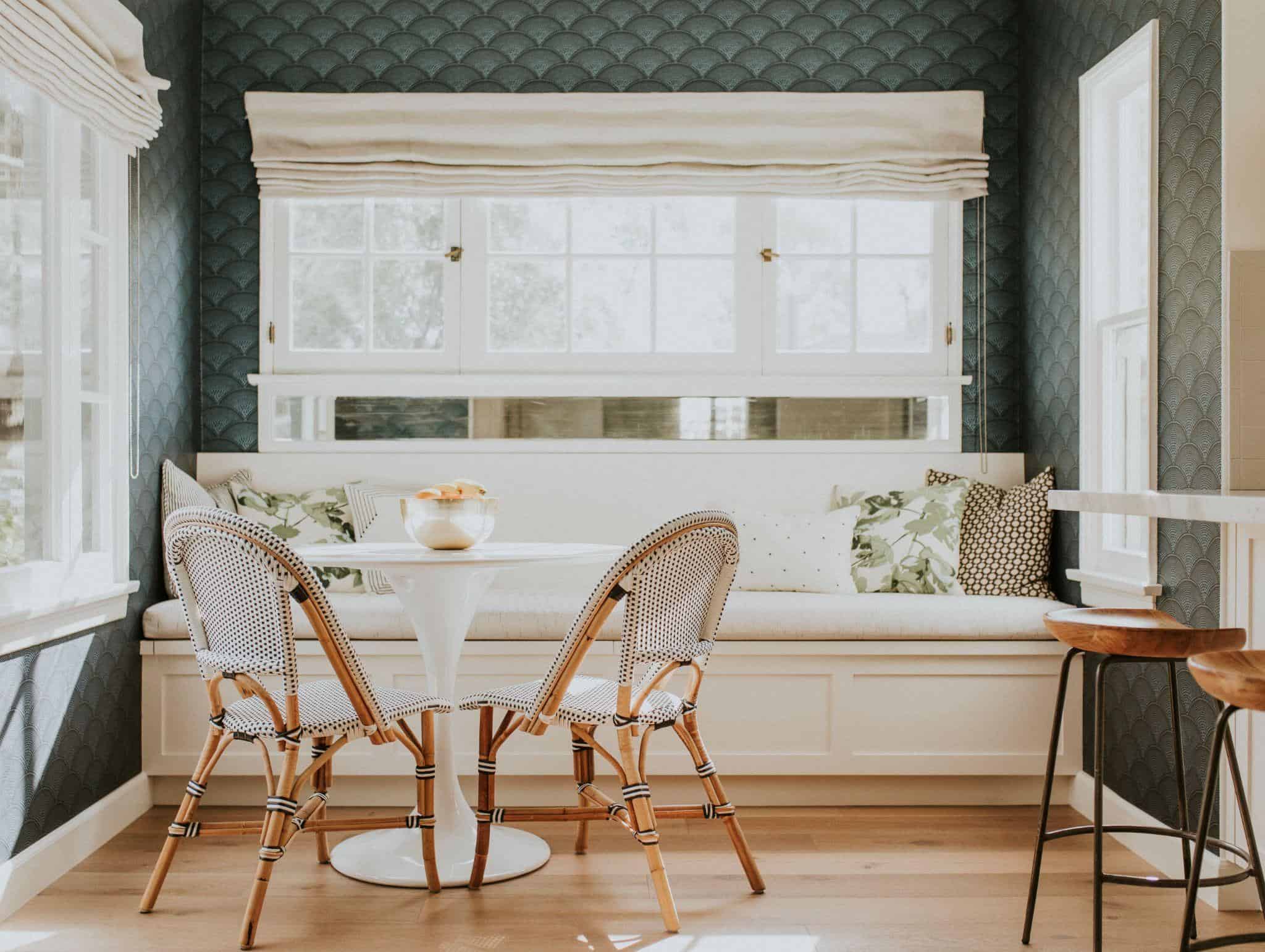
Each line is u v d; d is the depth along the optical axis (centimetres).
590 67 434
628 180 426
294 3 432
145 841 323
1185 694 293
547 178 425
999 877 293
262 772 354
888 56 435
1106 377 363
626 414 433
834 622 355
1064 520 387
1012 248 436
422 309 437
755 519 405
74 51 290
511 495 427
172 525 242
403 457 428
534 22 434
